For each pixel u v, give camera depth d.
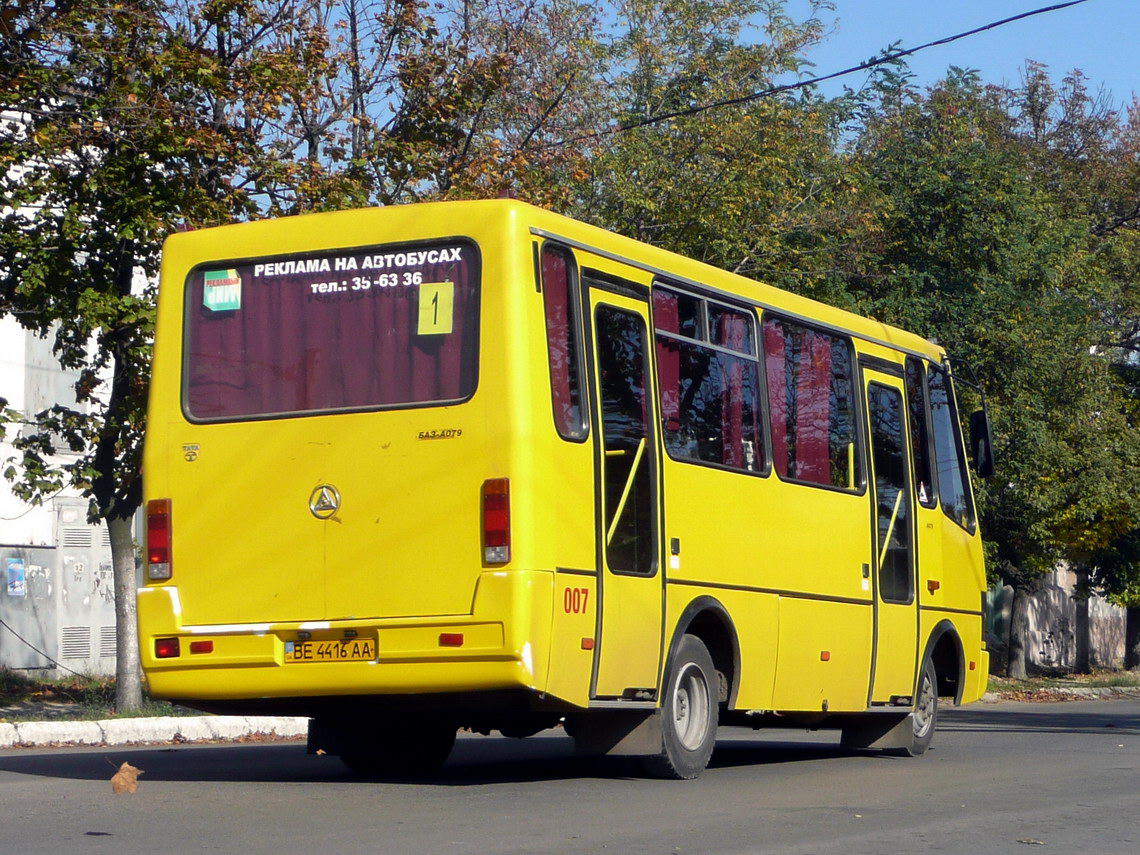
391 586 9.50
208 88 18.00
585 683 9.66
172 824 8.40
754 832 8.24
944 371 15.50
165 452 10.25
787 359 12.50
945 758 14.14
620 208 27.30
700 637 11.42
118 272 18.19
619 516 10.07
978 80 32.28
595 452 9.88
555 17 26.83
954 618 15.09
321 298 10.00
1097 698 32.28
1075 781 11.59
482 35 25.70
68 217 16.91
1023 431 29.34
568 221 10.02
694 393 11.12
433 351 9.59
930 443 14.92
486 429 9.35
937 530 14.83
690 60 29.84
